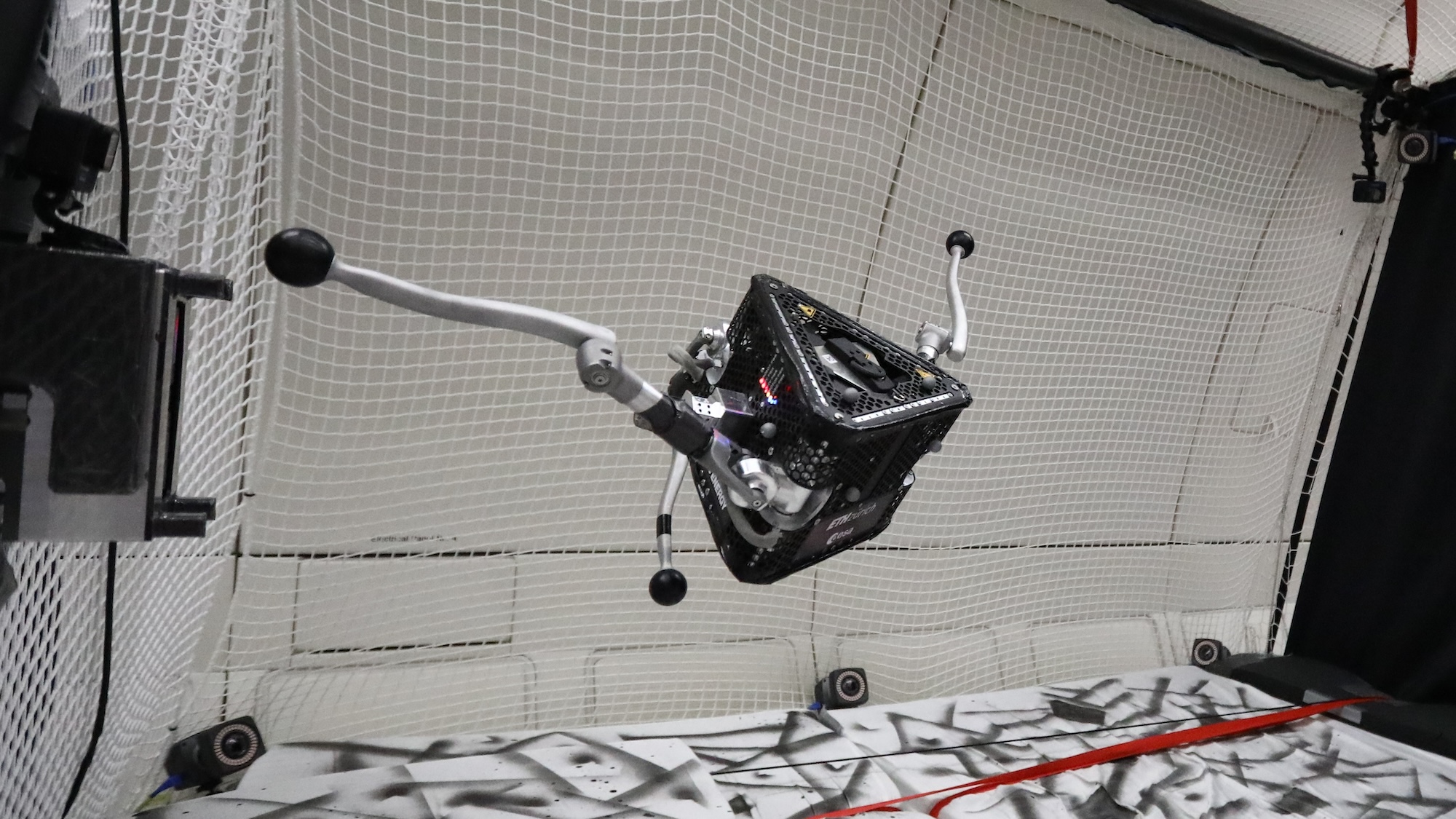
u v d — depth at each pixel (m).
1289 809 2.42
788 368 1.18
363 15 2.12
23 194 0.97
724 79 2.49
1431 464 3.39
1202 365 3.60
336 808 1.91
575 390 2.60
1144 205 3.24
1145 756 2.65
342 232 2.28
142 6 1.83
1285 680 3.29
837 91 2.62
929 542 3.26
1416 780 2.63
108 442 0.91
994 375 3.21
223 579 2.33
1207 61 3.01
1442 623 3.30
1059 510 3.51
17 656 1.29
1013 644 3.42
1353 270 3.71
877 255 2.94
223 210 2.13
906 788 2.34
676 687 2.85
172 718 2.13
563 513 2.68
